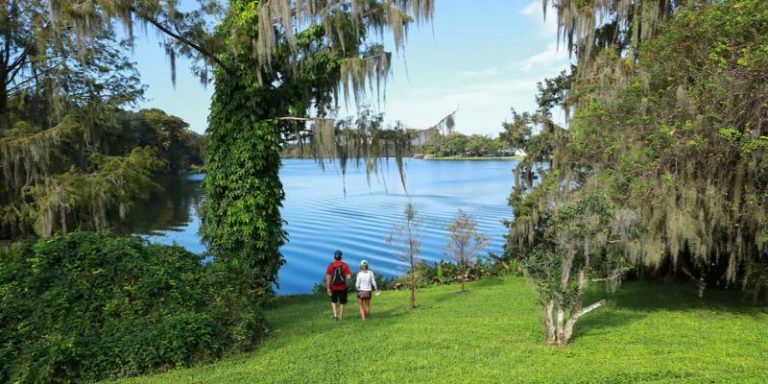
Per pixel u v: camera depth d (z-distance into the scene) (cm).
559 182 1406
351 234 3659
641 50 1217
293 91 1537
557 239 941
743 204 1004
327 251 3117
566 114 1583
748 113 970
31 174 1351
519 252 2008
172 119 5534
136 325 857
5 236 1386
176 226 3769
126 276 933
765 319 1105
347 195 6366
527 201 1772
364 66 1391
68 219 1402
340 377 750
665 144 1022
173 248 1072
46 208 1240
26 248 966
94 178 1361
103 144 1750
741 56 1014
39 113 1573
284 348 921
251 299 1030
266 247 1527
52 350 763
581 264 937
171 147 5675
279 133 1562
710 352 849
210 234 1564
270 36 1308
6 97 1506
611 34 1703
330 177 10219
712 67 1027
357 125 1527
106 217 1467
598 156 1241
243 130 1502
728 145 946
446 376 740
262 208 1535
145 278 930
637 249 1005
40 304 844
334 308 1212
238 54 1465
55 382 756
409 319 1209
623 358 817
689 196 970
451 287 1930
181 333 838
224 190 1535
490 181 8206
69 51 1480
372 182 8512
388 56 1406
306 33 1474
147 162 1473
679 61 1104
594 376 717
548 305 929
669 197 983
